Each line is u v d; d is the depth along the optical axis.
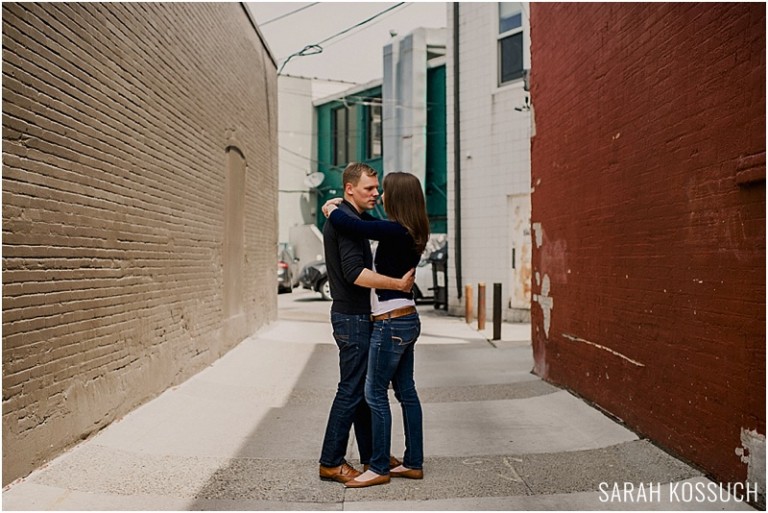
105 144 5.03
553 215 6.99
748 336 3.52
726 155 3.71
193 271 7.38
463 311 14.36
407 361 4.12
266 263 11.88
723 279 3.75
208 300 8.00
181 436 4.99
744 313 3.55
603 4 5.55
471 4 14.03
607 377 5.51
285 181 25.81
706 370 3.94
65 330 4.36
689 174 4.12
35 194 4.00
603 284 5.60
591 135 5.86
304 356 8.82
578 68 6.19
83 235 4.64
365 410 4.23
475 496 3.82
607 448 4.67
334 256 4.00
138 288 5.69
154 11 6.14
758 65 3.41
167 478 4.05
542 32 7.41
